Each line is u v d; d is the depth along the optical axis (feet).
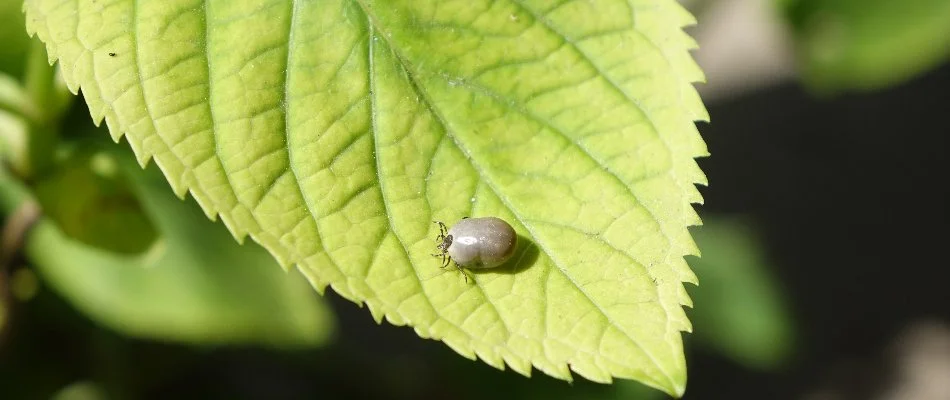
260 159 0.62
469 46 0.65
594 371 0.61
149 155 0.61
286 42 0.64
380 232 0.63
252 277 0.90
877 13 1.10
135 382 1.08
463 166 0.65
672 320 0.62
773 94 1.84
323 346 1.19
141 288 0.89
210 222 0.91
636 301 0.63
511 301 0.63
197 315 0.89
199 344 1.08
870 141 1.78
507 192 0.64
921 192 1.72
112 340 1.03
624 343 0.62
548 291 0.63
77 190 0.75
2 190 0.91
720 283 1.21
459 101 0.65
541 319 0.63
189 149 0.62
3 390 0.96
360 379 1.24
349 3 0.64
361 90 0.64
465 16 0.65
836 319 1.59
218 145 0.62
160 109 0.62
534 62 0.65
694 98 0.65
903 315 1.60
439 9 0.65
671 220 0.64
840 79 1.16
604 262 0.63
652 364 0.61
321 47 0.64
